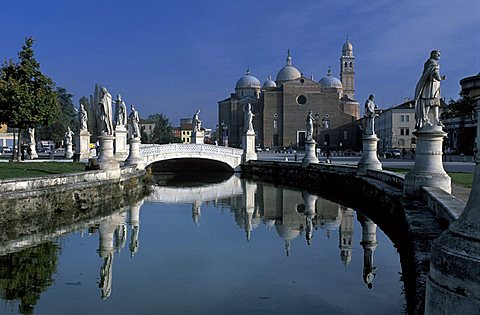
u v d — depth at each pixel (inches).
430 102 638.5
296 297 442.0
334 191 1438.2
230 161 2374.5
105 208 1007.0
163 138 5575.8
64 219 834.2
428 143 648.4
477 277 160.9
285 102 4859.7
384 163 2038.6
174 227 835.4
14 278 499.5
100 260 580.1
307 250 641.6
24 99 1363.2
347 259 585.9
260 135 5032.0
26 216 739.4
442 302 173.6
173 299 439.5
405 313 395.2
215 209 1086.4
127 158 1664.6
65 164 1440.7
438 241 182.2
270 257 606.2
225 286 478.3
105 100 1088.2
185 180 1969.7
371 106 1194.0
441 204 473.4
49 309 411.5
